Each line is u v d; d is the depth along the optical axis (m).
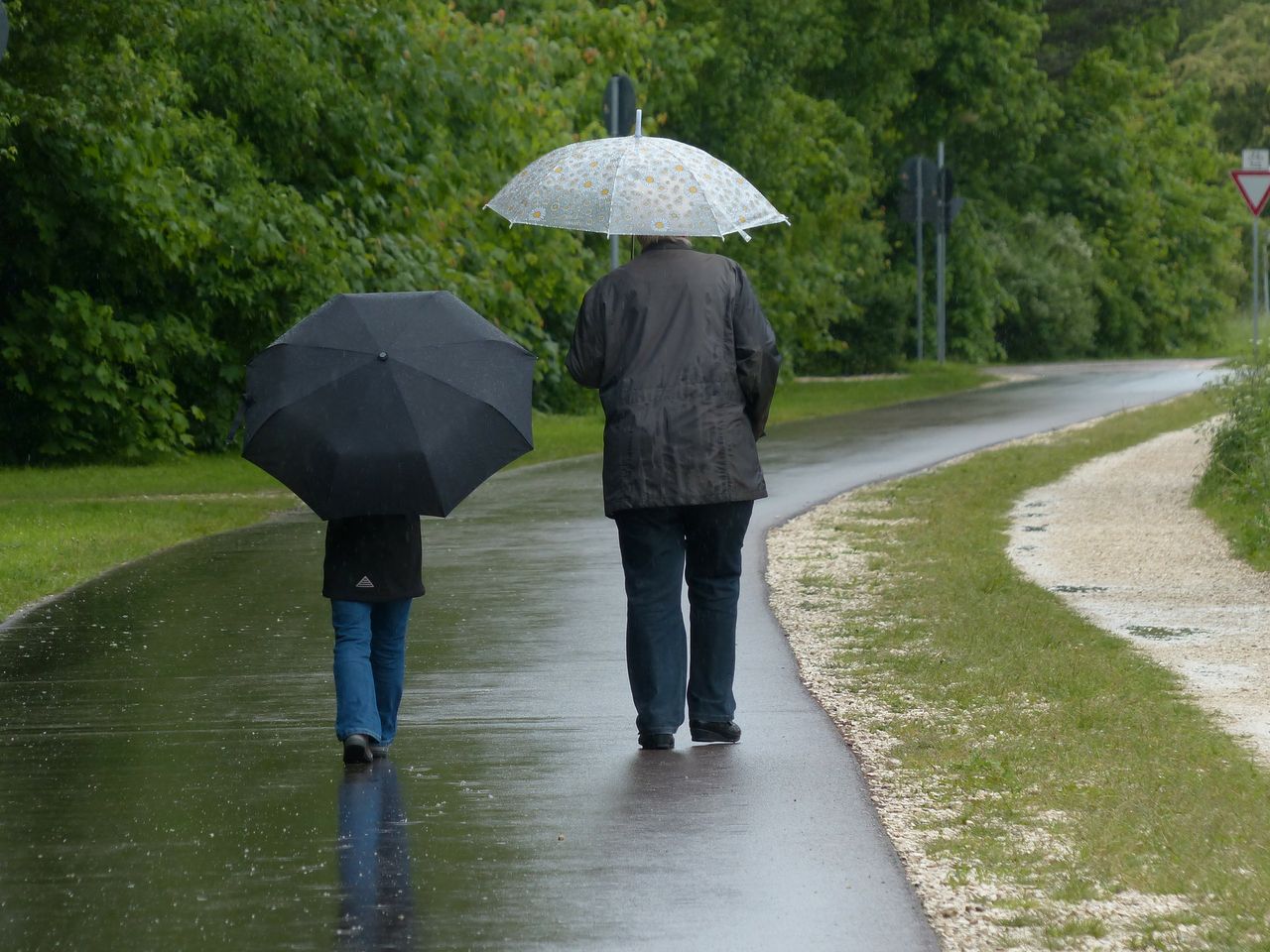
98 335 74.06
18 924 15.61
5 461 76.06
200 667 28.28
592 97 105.88
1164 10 192.12
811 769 21.08
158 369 78.56
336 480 20.80
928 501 52.94
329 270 80.00
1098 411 93.69
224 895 16.41
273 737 23.25
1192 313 194.75
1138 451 69.25
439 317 21.56
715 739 22.55
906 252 164.25
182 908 16.03
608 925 15.51
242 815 19.23
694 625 22.56
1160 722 23.62
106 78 61.25
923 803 19.69
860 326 153.88
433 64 87.06
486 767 21.39
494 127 93.62
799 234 131.75
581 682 26.66
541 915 15.77
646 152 22.55
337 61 84.94
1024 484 57.84
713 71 119.06
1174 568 39.78
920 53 149.50
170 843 18.17
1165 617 33.34
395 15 85.50
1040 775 20.67
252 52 80.00
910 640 30.16
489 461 21.20
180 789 20.41
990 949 14.88
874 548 42.44
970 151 167.62
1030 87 161.62
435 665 28.06
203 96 80.50
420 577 21.98
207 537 46.91
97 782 20.77
